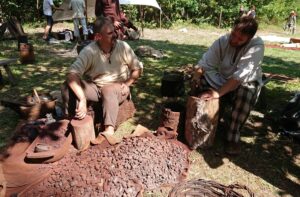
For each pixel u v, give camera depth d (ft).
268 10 60.90
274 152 11.41
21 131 10.62
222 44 11.34
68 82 10.67
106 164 9.19
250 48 10.55
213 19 55.67
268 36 50.85
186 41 37.01
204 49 30.86
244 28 9.98
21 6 43.98
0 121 12.54
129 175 8.95
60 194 8.21
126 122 12.94
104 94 10.78
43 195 8.25
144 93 16.08
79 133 9.82
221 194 8.37
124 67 11.89
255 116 13.91
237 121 10.71
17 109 11.94
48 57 22.74
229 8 54.95
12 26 26.37
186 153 10.68
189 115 10.82
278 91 17.19
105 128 10.90
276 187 9.63
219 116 12.32
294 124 12.36
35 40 29.99
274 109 14.56
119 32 20.21
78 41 27.66
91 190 8.29
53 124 10.56
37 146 9.32
